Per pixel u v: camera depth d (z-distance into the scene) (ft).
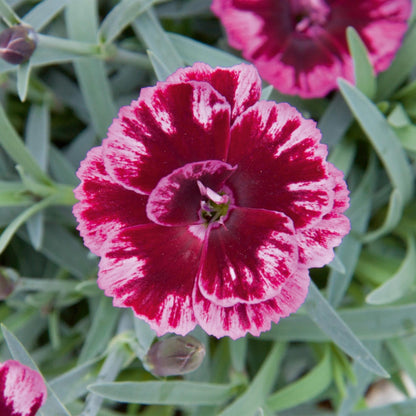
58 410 0.68
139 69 0.87
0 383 0.63
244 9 0.78
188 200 0.66
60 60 0.75
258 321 0.67
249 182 0.67
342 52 0.79
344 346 0.71
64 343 0.84
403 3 0.78
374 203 0.84
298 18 0.79
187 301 0.67
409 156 0.83
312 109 0.83
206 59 0.78
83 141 0.85
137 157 0.65
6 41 0.71
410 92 0.80
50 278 0.86
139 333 0.71
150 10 0.78
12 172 0.85
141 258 0.66
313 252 0.66
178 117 0.65
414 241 0.82
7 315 0.84
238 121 0.65
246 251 0.67
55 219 0.83
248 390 0.75
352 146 0.82
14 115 0.88
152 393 0.71
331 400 0.89
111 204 0.66
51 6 0.74
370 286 0.82
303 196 0.66
